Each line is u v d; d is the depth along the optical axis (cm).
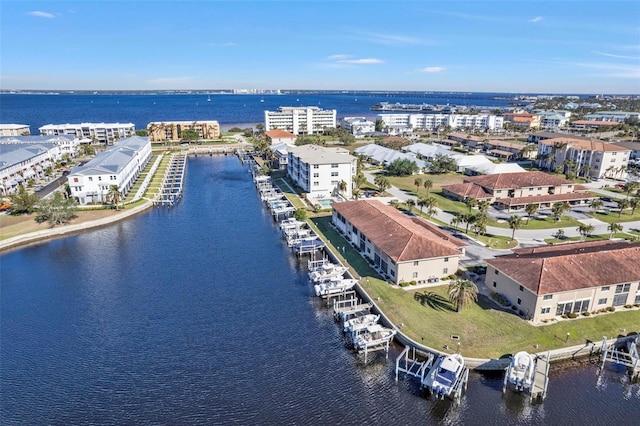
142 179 14200
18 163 12750
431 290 6312
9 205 10662
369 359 5050
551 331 5222
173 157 19338
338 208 9012
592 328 5297
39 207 9619
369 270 7044
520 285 5578
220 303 6347
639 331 5269
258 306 6266
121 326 5731
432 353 4925
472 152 19150
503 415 4175
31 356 5097
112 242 8894
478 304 5866
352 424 4078
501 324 5375
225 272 7412
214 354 5138
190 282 7025
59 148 16700
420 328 5353
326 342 5391
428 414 4197
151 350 5209
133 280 7100
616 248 6303
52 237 9156
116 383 4638
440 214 10038
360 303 6275
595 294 5578
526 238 8438
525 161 16888
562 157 14800
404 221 7812
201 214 10906
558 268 5625
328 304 6325
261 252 8325
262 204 11856
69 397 4431
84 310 6144
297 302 6391
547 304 5384
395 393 4481
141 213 10994
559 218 9719
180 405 4319
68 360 5022
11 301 6397
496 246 7956
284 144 18325
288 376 4747
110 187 11031
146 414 4203
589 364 4866
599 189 12531
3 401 4372
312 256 7956
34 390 4531
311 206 11019
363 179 12225
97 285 6925
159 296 6550
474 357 4788
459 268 6944
